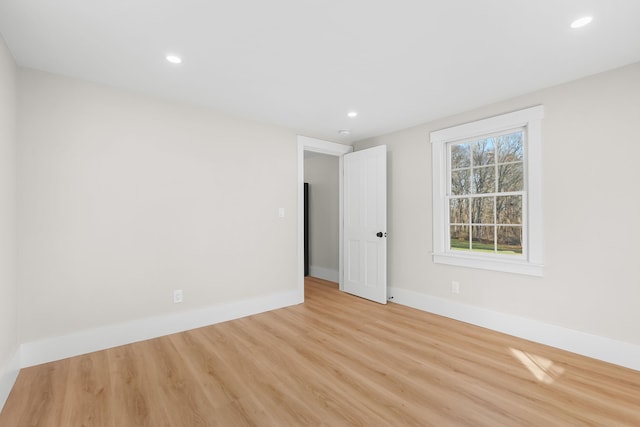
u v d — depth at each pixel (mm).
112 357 2377
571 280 2480
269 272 3580
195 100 2895
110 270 2564
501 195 2941
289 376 2105
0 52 1803
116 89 2607
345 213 4402
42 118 2289
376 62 2197
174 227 2902
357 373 2143
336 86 2588
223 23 1747
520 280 2773
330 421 1646
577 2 1563
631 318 2211
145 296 2736
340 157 4508
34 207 2250
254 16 1687
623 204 2246
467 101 2910
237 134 3328
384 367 2227
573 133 2471
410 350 2506
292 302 3783
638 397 1852
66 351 2357
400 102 2932
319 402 1813
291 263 3783
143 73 2354
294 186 3818
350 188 4324
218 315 3170
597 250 2357
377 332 2896
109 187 2564
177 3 1569
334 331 2924
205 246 3092
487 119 2977
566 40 1913
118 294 2602
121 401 1819
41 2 1546
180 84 2547
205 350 2510
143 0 1542
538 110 2646
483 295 3029
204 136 3092
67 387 1960
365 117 3369
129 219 2660
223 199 3219
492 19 1708
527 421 1644
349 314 3422
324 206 5402
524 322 2738
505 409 1743
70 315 2385
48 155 2309
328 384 2004
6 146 1908
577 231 2451
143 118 2740
